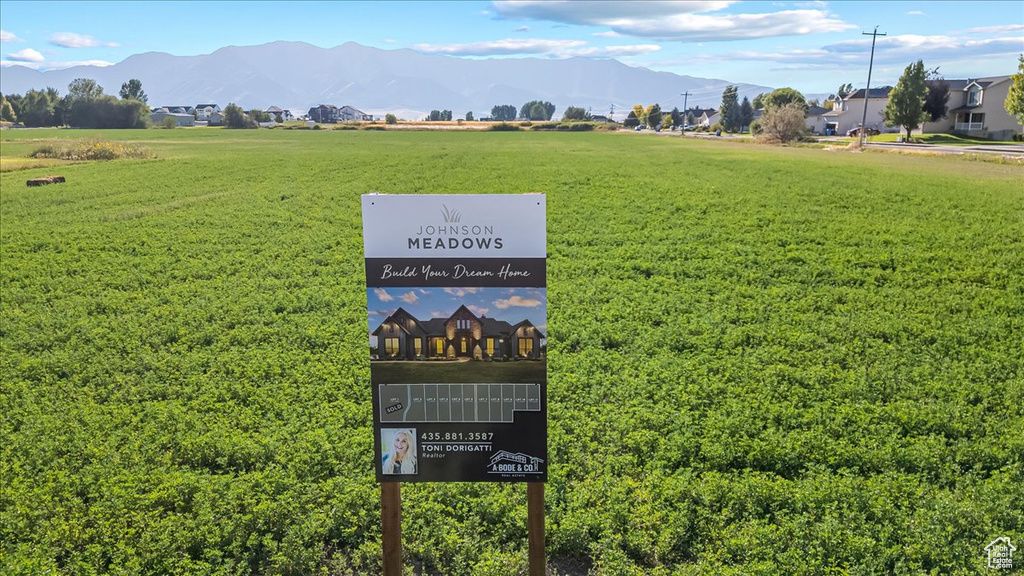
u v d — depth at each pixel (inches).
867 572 312.2
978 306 705.0
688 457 420.2
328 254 943.7
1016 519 344.5
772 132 3486.7
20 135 4153.5
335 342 618.2
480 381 253.3
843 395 501.7
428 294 249.3
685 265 874.1
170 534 345.4
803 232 1045.2
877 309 697.0
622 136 4606.3
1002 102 2999.5
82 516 360.8
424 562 336.2
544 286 245.9
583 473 407.5
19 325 670.5
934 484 384.8
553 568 333.7
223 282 823.1
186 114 7603.4
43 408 497.0
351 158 2453.2
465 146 3307.1
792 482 386.6
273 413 480.1
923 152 2162.9
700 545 337.7
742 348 601.6
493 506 364.2
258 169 2018.9
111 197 1439.5
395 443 259.9
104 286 815.7
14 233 1080.2
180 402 501.7
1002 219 1085.1
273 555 331.6
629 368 556.1
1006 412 465.4
